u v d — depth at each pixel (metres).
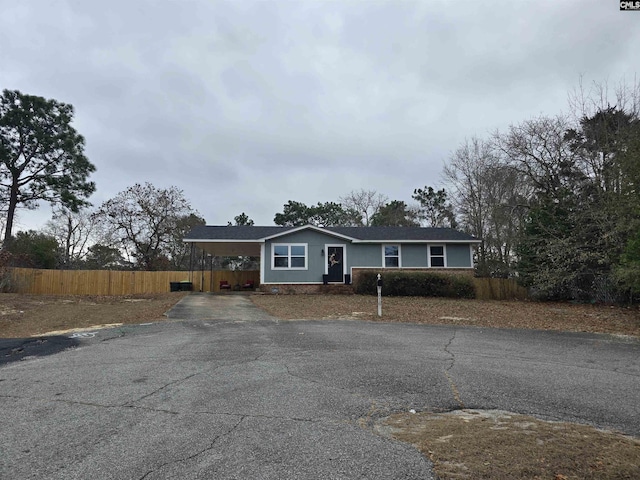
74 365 6.21
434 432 3.53
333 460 2.98
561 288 18.48
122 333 9.11
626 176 13.53
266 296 18.28
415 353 7.03
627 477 2.69
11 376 5.61
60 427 3.70
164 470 2.84
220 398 4.54
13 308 13.19
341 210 43.44
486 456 3.01
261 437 3.43
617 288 15.48
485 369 5.98
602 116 17.30
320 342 7.94
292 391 4.79
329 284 20.33
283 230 21.66
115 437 3.45
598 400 4.59
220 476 2.75
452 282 18.38
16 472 2.82
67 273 22.52
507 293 20.86
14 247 24.80
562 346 7.96
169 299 17.41
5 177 25.44
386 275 18.59
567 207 18.12
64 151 26.55
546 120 20.27
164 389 4.91
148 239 33.34
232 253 26.97
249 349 7.28
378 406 4.29
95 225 37.75
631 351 7.53
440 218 39.25
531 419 3.91
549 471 2.76
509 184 24.75
